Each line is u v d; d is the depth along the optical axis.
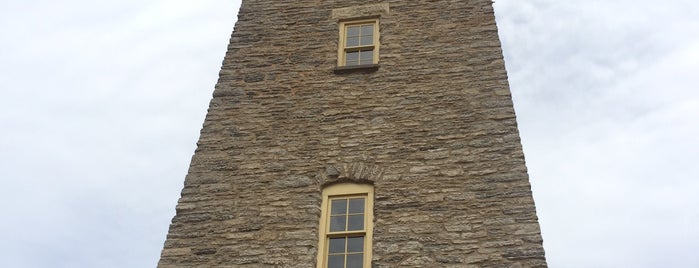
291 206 11.58
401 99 13.16
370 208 11.48
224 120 13.24
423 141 12.30
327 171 12.05
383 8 15.24
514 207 10.98
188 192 12.02
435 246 10.67
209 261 10.98
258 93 13.72
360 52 14.62
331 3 15.62
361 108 13.12
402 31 14.61
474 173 11.60
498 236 10.64
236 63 14.43
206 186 12.08
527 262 10.25
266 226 11.34
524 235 10.58
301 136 12.76
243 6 15.86
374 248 10.78
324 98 13.44
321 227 11.37
